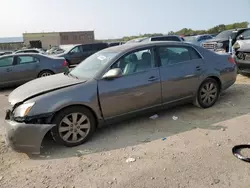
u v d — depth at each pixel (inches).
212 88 201.0
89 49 704.4
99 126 159.8
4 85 365.4
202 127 164.4
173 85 179.6
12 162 135.2
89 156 136.4
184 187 104.3
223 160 122.4
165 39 629.0
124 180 112.1
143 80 167.2
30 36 2583.7
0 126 193.8
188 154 130.4
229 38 494.6
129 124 178.9
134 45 176.2
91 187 108.9
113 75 154.5
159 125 173.5
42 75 385.4
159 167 120.3
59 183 113.3
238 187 102.5
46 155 140.7
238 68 290.7
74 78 167.3
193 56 193.2
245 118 174.6
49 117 141.3
